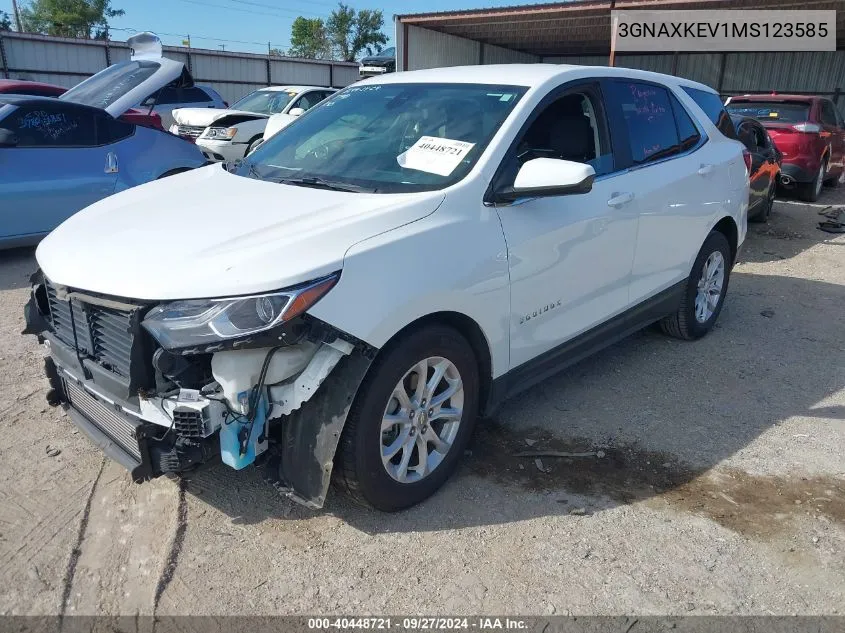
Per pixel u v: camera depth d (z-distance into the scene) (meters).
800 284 6.62
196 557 2.69
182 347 2.32
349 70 31.64
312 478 2.62
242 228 2.70
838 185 13.43
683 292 4.68
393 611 2.46
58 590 2.51
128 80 7.48
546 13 17.98
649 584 2.60
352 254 2.54
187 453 2.49
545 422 3.79
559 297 3.47
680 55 26.22
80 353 2.77
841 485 3.24
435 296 2.75
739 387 4.29
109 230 2.87
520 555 2.74
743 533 2.89
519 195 3.05
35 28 53.41
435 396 2.99
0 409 3.78
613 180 3.79
